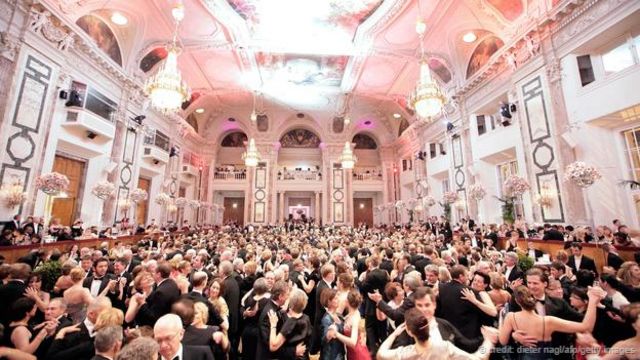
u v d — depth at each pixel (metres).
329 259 5.64
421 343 2.00
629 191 7.20
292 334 2.72
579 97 7.90
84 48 9.43
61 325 2.62
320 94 19.02
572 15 7.91
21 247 6.15
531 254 6.77
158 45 12.25
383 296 3.80
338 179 21.67
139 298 3.20
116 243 9.20
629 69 6.83
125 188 11.95
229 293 3.86
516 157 10.52
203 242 8.47
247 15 11.94
